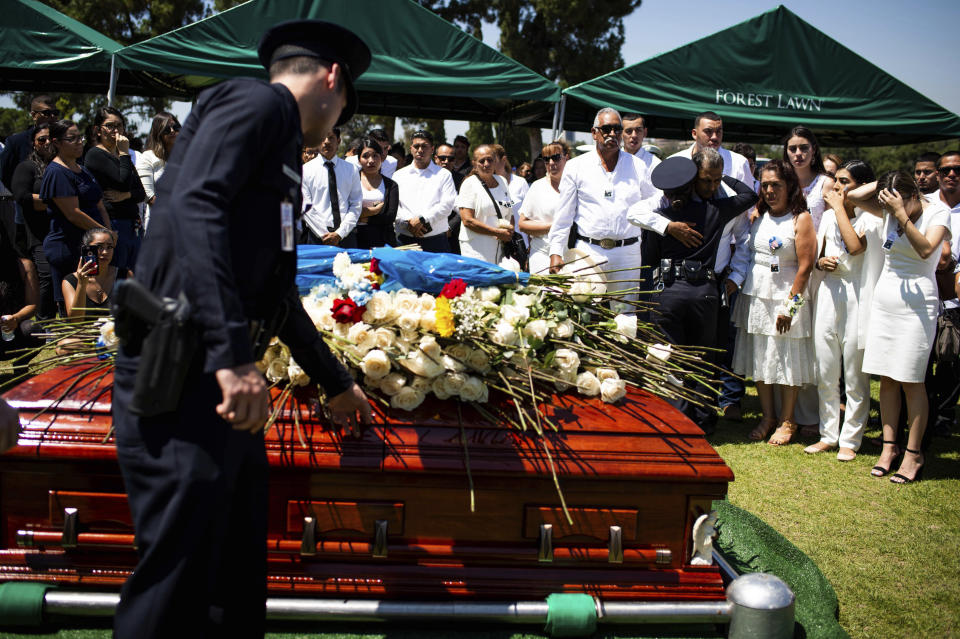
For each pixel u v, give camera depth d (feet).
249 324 5.83
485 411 7.89
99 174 19.04
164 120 21.47
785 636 7.42
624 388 8.43
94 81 39.65
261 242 5.80
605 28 69.67
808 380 16.08
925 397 13.96
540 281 9.53
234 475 5.82
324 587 7.48
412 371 7.81
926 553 10.84
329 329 8.02
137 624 5.60
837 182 15.26
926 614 9.06
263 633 6.68
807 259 15.34
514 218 25.48
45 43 23.95
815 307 15.76
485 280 8.93
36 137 19.65
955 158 17.93
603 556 7.66
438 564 7.63
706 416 16.61
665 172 14.58
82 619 7.55
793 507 12.54
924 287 13.57
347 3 24.86
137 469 5.70
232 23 24.56
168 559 5.63
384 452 7.39
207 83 37.04
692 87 26.48
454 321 7.91
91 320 9.71
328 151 20.49
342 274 8.29
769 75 26.89
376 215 22.76
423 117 44.39
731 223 15.81
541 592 7.63
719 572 7.91
